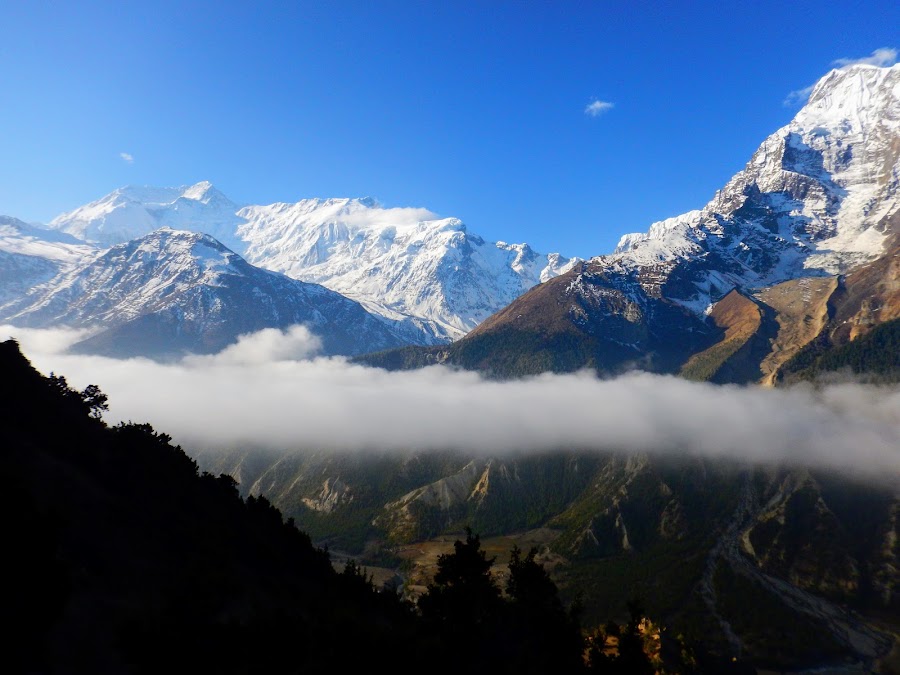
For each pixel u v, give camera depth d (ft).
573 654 264.52
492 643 258.37
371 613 346.95
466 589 271.90
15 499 164.86
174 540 287.69
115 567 227.61
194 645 175.52
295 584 335.88
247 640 184.44
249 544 358.43
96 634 177.68
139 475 349.61
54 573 164.76
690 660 459.73
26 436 302.04
